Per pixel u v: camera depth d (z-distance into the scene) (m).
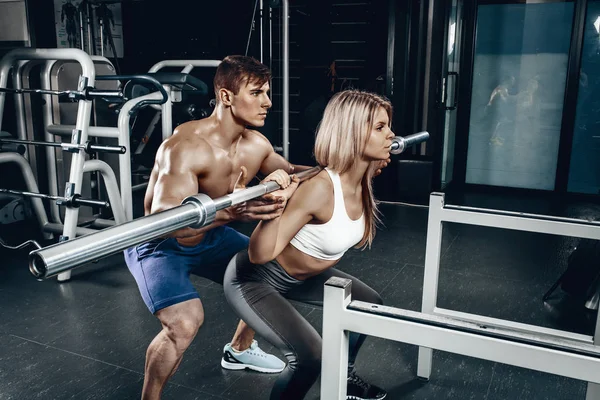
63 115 3.86
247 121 1.73
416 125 5.29
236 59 1.70
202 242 1.82
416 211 4.86
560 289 3.04
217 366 2.21
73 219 3.13
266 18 5.76
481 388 2.08
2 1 4.43
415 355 2.34
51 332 2.51
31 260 0.62
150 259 1.74
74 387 2.05
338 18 6.20
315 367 1.41
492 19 5.29
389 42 4.86
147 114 5.88
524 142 5.44
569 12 5.04
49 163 3.78
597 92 5.08
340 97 1.47
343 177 1.51
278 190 1.30
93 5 5.63
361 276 3.26
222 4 6.38
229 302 1.58
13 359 2.25
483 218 1.85
